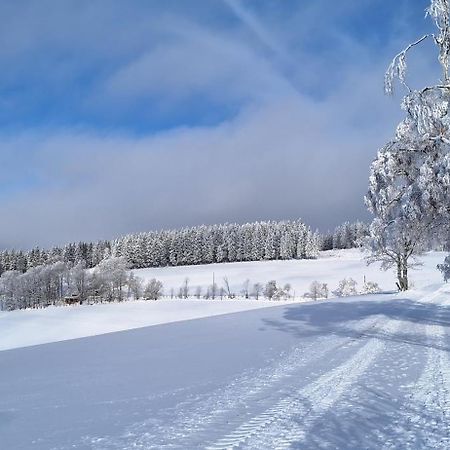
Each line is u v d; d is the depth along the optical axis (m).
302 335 13.34
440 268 14.03
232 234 150.62
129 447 4.87
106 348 12.59
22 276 103.94
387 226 14.12
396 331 13.66
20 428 5.70
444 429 5.05
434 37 12.16
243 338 13.09
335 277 105.12
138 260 147.75
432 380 7.35
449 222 12.95
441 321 16.11
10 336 54.69
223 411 6.01
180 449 4.73
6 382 8.61
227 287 103.00
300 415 5.72
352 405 6.09
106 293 98.25
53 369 9.74
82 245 165.50
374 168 14.05
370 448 4.56
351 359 9.38
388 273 104.25
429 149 13.03
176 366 9.32
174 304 74.56
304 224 153.50
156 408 6.31
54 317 65.94
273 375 8.10
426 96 12.41
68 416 6.14
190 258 148.38
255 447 4.69
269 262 137.12
